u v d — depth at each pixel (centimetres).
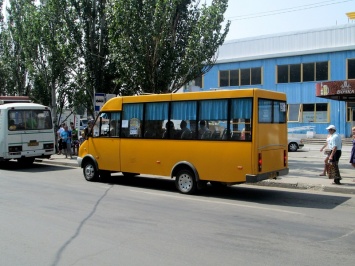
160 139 1134
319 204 959
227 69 4069
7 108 1692
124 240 634
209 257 550
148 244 612
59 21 2069
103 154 1285
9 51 2838
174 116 1108
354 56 3372
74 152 2253
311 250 584
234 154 984
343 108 3441
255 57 3888
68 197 1027
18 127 1720
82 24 2044
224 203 962
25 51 2361
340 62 3444
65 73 2256
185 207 908
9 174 1545
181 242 624
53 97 2394
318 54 3553
